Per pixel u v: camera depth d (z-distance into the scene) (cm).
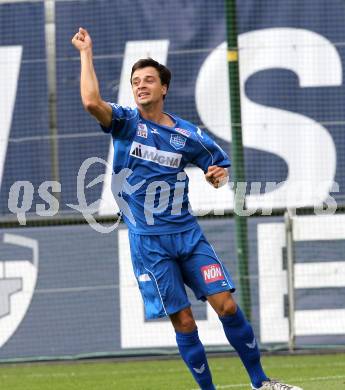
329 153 4441
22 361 4388
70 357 4391
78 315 4406
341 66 4450
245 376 3731
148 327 4394
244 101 4434
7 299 4406
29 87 4466
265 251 4394
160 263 2667
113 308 4403
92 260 4409
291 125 4444
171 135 2706
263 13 4456
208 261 2673
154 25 4456
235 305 2673
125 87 4453
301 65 4450
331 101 4447
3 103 4456
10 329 4403
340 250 4397
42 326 4403
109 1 4462
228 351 4378
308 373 3747
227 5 4406
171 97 4450
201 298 2709
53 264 4416
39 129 4456
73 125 4456
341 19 4462
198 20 4453
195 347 2688
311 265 4391
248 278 4391
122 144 2694
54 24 4472
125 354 4394
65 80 4466
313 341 4375
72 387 3631
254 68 4441
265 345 4384
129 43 4469
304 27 4462
